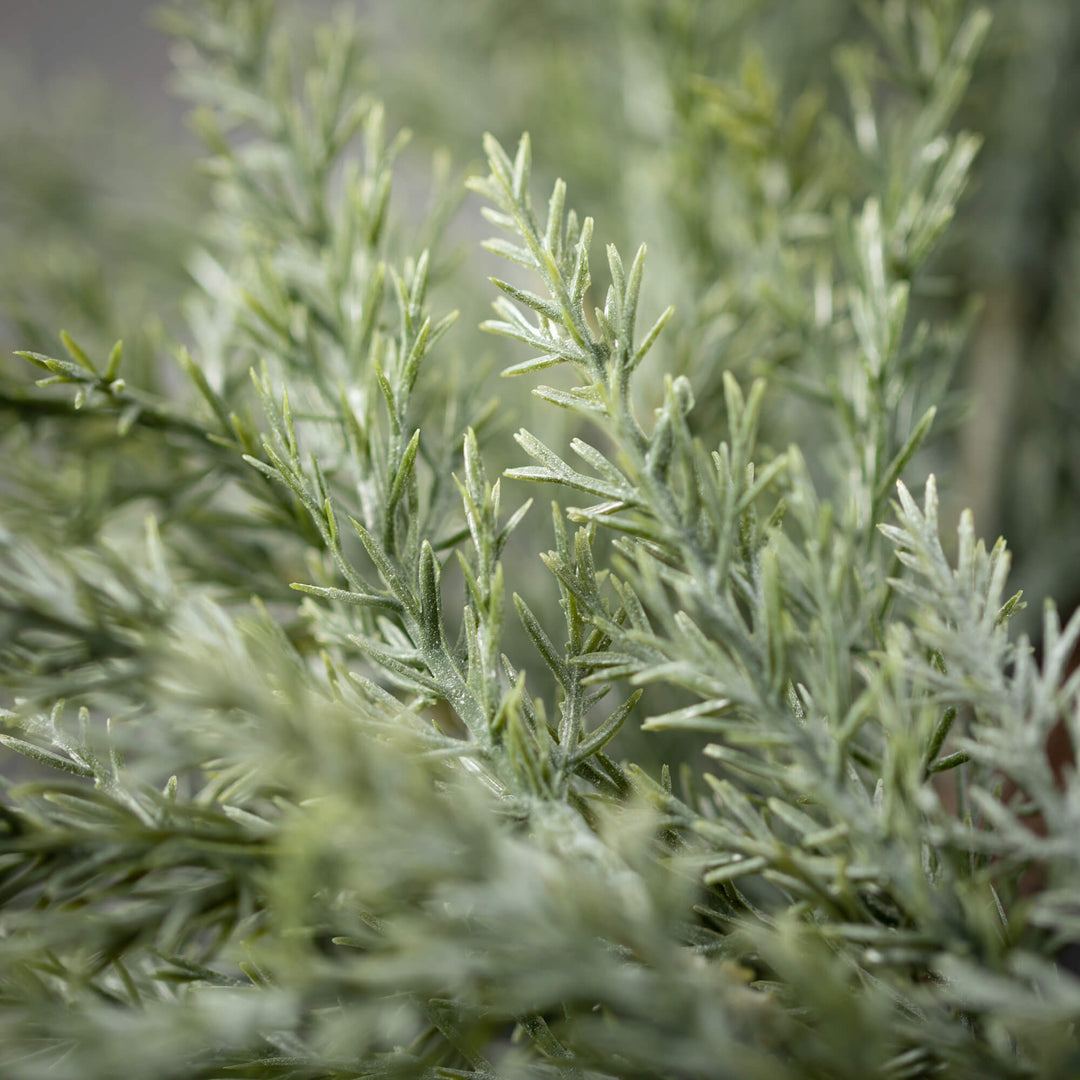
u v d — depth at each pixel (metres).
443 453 0.66
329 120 0.73
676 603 0.70
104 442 0.71
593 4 1.12
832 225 0.76
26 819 0.60
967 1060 0.58
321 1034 0.60
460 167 1.14
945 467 0.98
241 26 0.75
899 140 0.73
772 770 0.59
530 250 0.61
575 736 0.61
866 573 0.66
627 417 0.61
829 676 0.59
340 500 0.68
